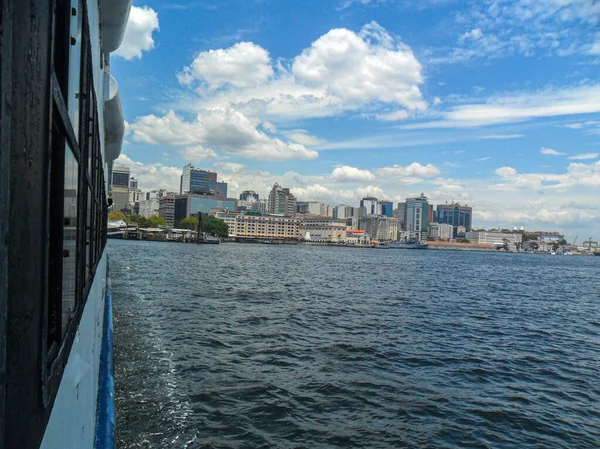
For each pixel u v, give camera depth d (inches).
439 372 596.7
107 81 425.1
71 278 93.1
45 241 57.6
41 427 59.3
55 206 72.2
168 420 401.1
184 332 742.5
